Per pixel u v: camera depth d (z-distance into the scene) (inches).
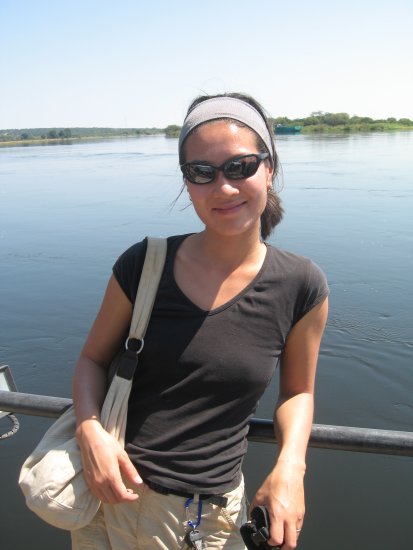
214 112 65.4
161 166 1875.0
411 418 275.3
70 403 78.3
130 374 67.5
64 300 452.4
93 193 1156.5
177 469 65.1
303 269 69.0
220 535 66.3
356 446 70.0
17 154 3417.8
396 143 2578.7
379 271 494.6
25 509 173.8
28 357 356.8
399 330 370.6
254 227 67.7
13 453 222.4
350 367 326.6
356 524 170.4
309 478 195.2
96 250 616.7
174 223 770.2
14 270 545.3
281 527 58.5
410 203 837.8
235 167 64.0
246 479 193.5
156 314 67.9
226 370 65.2
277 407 71.7
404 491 186.2
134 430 67.7
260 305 66.7
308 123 4776.1
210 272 68.1
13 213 912.3
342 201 883.4
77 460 64.9
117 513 67.1
